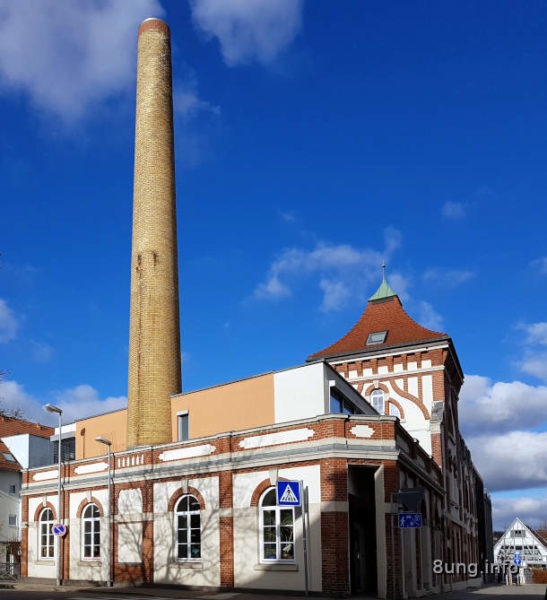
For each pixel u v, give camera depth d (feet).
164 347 109.70
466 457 167.63
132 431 106.83
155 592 77.92
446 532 119.65
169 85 122.62
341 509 71.51
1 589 87.61
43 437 143.02
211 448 83.87
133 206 117.19
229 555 78.69
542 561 283.79
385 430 75.56
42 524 107.34
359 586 76.54
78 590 82.79
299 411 88.17
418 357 134.82
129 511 92.12
